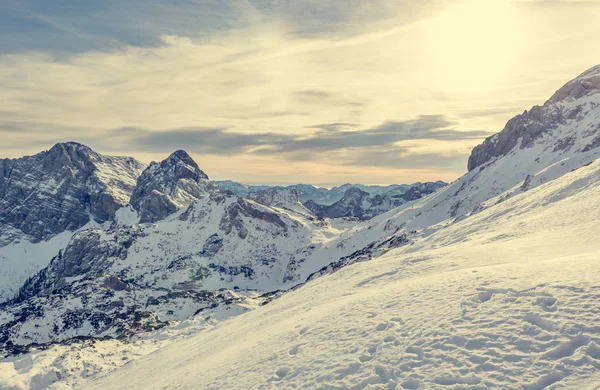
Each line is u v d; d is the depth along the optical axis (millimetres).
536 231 63875
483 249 53406
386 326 23094
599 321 16656
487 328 18719
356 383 17375
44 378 123062
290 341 27938
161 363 70875
